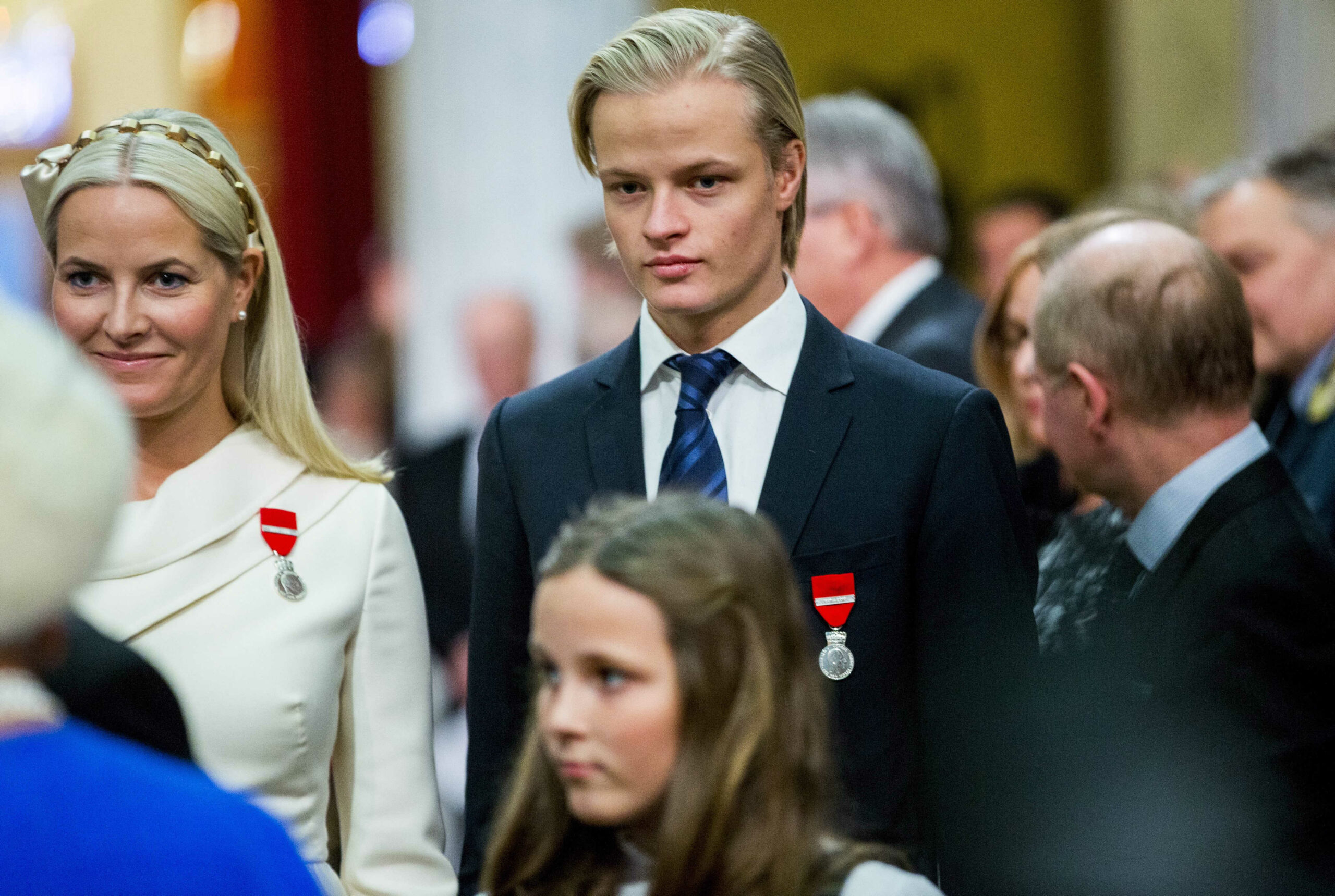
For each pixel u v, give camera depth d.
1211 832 5.55
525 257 17.16
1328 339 9.08
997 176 18.62
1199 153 18.19
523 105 17.14
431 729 6.13
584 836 4.14
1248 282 9.13
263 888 3.18
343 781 5.96
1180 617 5.82
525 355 14.30
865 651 5.25
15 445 3.10
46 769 3.14
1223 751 5.60
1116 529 6.66
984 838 5.24
